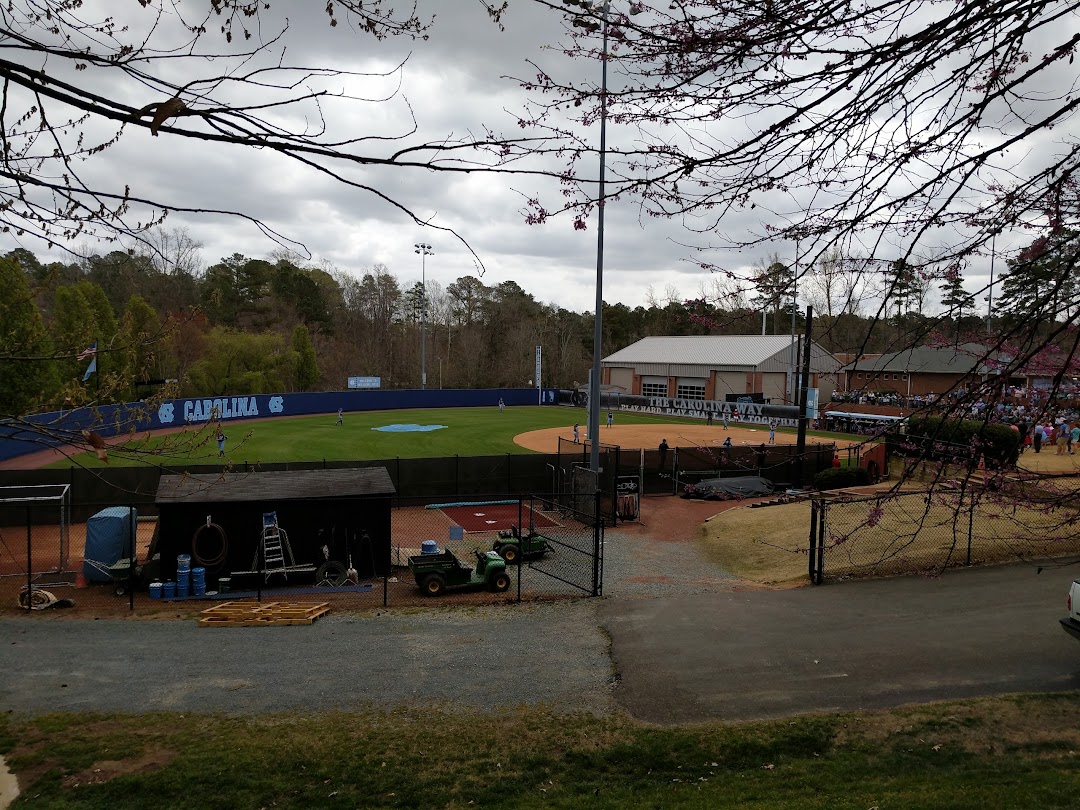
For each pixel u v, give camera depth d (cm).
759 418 5597
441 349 10238
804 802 751
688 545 2255
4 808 782
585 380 9412
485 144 371
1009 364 464
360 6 356
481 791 820
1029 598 1449
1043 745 877
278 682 1137
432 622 1462
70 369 3416
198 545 1770
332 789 823
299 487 1914
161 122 316
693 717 994
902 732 924
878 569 1689
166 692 1100
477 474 2820
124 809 781
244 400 5462
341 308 9838
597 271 2408
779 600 1524
